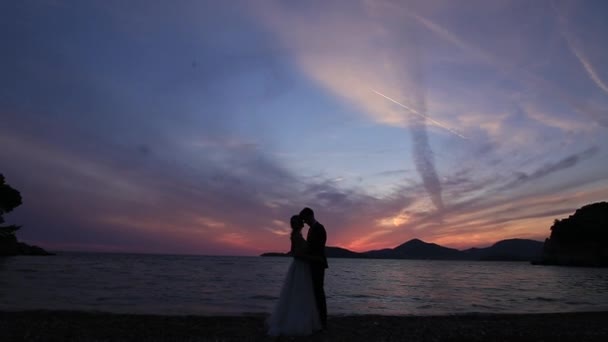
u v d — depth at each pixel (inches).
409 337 316.5
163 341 282.2
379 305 576.7
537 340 319.6
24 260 2625.5
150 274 1362.0
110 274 1266.0
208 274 1504.7
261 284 968.3
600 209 5073.8
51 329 305.7
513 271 3002.0
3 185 3371.1
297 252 319.9
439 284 1146.0
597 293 883.4
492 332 346.9
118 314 386.9
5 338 272.7
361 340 298.4
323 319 324.8
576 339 326.0
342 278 1485.0
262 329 331.3
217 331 319.9
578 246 4992.6
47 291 630.5
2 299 508.4
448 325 374.9
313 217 331.0
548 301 682.2
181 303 538.0
